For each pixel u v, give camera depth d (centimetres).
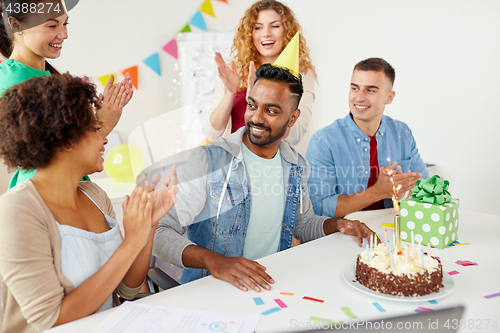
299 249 105
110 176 193
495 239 111
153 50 233
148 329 65
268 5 188
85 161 77
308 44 258
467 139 224
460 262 94
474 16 213
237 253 118
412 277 74
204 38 238
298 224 132
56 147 72
